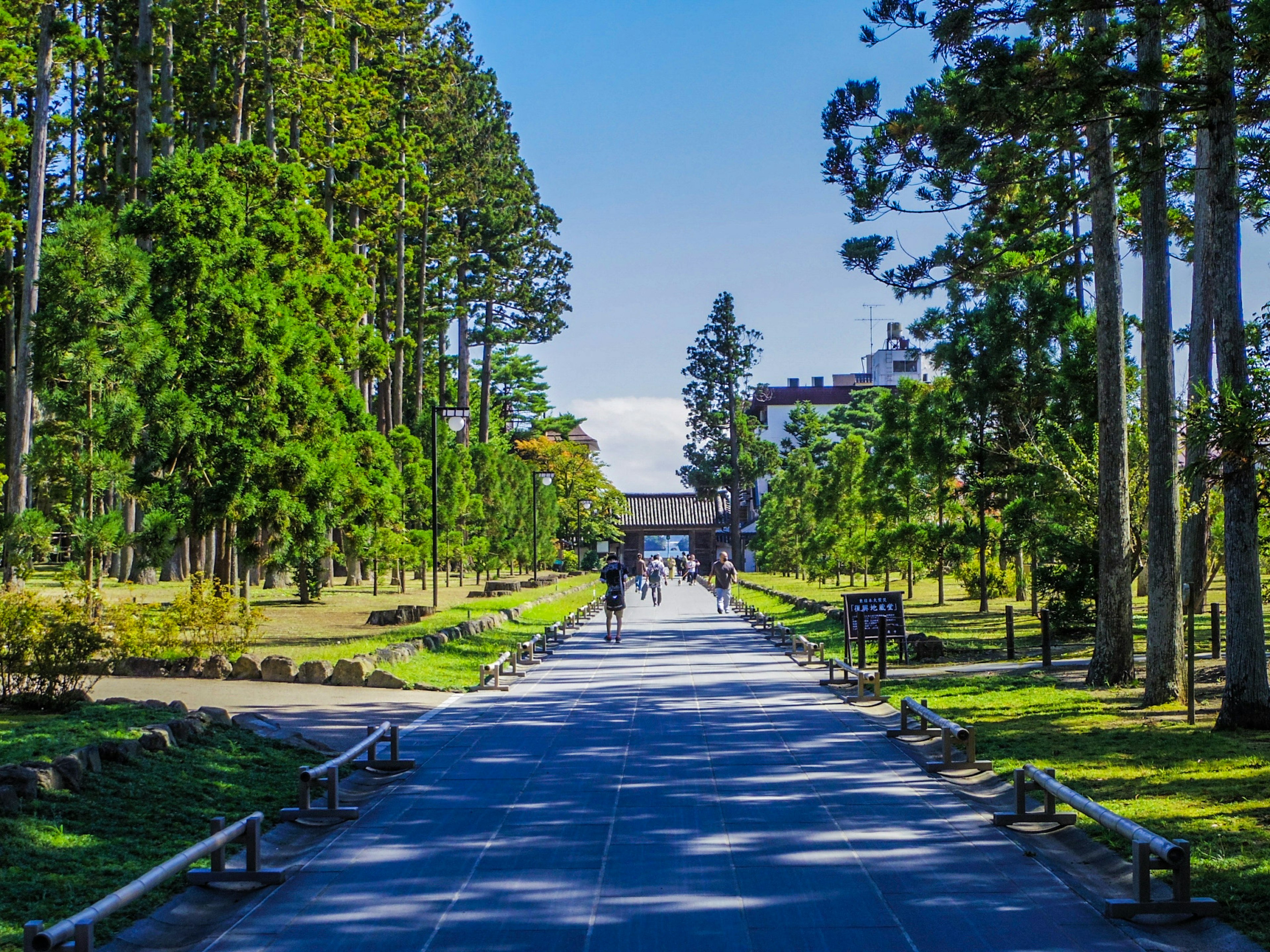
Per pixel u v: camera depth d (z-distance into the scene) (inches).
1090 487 912.9
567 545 3479.3
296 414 932.6
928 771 430.9
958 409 1252.5
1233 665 495.8
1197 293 869.8
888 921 261.0
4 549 843.4
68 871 299.7
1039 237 918.4
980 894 280.1
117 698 584.7
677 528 4069.9
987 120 603.8
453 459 1854.1
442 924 263.1
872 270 733.9
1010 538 1213.1
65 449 842.8
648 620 1489.9
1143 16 494.9
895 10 599.8
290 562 966.4
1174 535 591.2
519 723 575.2
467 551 1814.7
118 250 867.4
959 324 1239.5
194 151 1120.8
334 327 1242.0
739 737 523.8
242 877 296.0
